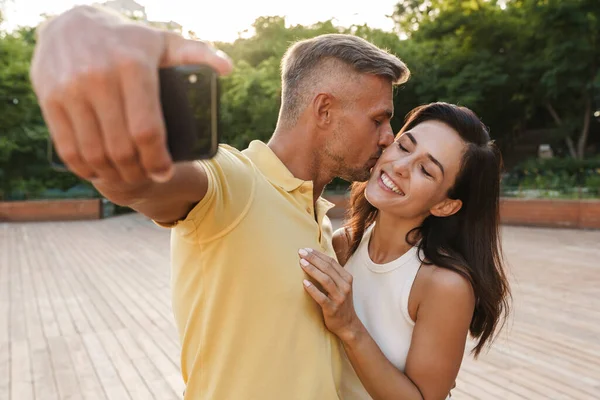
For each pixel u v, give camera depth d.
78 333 4.88
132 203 0.75
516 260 8.05
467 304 1.32
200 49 0.51
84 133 0.43
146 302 6.02
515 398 3.36
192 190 0.83
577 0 14.97
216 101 0.52
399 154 1.36
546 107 20.44
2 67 18.27
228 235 1.00
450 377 1.33
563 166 17.08
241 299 1.02
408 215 1.37
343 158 1.26
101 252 10.04
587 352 4.11
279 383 1.03
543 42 17.45
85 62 0.41
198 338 1.08
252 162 1.18
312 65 1.23
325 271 1.10
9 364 4.10
